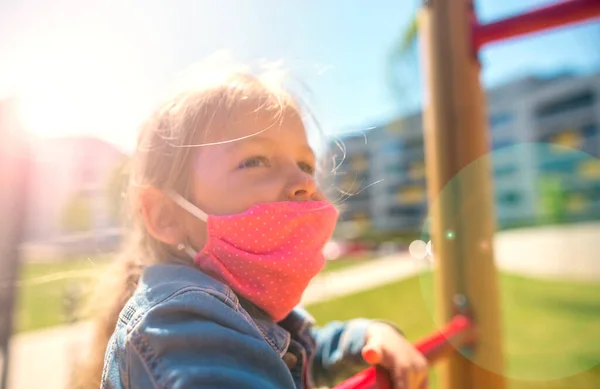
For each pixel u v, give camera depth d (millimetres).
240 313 536
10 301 1200
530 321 3328
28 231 1094
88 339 815
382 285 5039
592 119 14109
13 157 1094
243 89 671
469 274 1179
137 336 489
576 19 1086
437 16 1253
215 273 589
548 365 2291
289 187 632
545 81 15023
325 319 2902
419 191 13078
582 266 5621
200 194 625
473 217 1193
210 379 427
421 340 895
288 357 663
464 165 1197
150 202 657
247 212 598
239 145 631
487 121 1383
